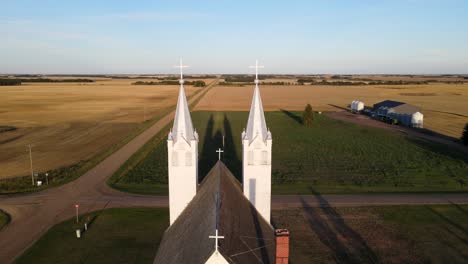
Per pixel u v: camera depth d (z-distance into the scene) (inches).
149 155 3029.0
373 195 2134.6
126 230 1674.5
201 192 1155.9
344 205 1985.7
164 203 1994.3
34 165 2748.5
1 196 2064.5
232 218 918.4
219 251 742.5
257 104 1185.4
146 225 1726.1
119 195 2105.1
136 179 2384.4
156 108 6269.7
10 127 4333.2
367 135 4001.0
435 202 2027.6
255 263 842.2
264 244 986.1
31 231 1652.3
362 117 5388.8
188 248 887.7
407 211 1905.8
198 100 7524.6
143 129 4151.1
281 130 4362.7
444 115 5413.4
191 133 1202.6
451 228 1717.5
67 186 2231.8
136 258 1437.0
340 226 1737.2
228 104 6870.1
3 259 1421.0
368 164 2810.0
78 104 6727.4
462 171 2608.3
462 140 3508.9
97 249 1502.2
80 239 1582.2
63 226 1704.0
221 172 1109.1
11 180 2329.0
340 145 3491.6
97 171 2527.1
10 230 1658.5
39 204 1956.2
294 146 3464.6
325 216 1846.7
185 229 1021.2
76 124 4601.4
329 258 1461.6
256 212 1212.5
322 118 5300.2
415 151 3225.9
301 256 1472.7
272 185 2299.5
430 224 1758.1
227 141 3663.9
